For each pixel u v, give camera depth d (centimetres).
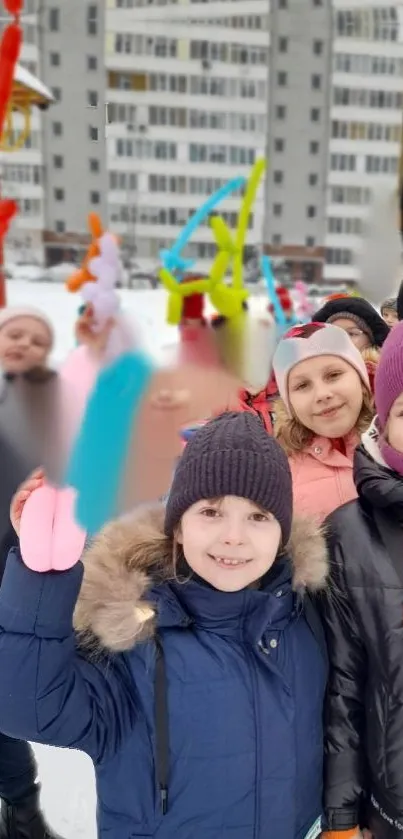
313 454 182
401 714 117
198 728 106
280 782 111
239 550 111
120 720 106
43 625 96
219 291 175
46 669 96
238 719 108
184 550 115
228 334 157
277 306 245
